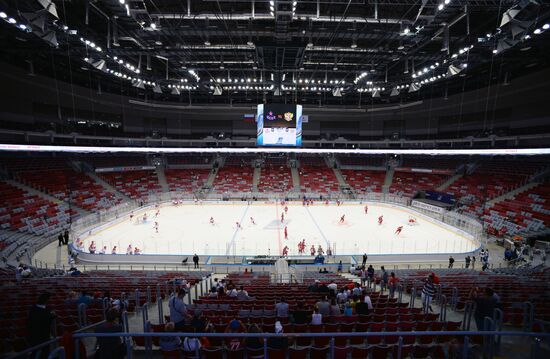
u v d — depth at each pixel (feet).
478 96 148.77
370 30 81.61
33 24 58.13
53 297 37.40
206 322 26.35
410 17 76.48
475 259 82.58
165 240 97.71
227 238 99.76
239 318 29.45
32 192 114.32
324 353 22.18
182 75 139.95
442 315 34.88
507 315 30.14
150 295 40.40
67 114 139.95
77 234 97.81
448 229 111.24
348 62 114.52
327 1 68.18
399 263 82.28
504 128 137.90
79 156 153.28
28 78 120.98
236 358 21.57
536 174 123.24
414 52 99.04
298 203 162.30
